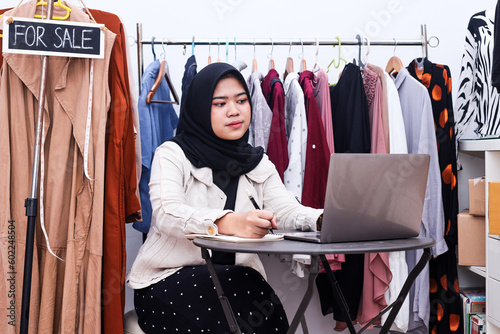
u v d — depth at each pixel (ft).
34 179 4.60
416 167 3.70
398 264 6.34
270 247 3.32
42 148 4.94
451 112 6.77
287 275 7.41
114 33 5.22
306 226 4.63
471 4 7.70
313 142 6.23
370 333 7.42
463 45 7.70
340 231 3.56
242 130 5.15
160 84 6.56
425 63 6.88
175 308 4.43
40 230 5.08
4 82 4.99
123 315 5.37
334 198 3.44
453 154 6.77
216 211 4.10
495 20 6.01
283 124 6.35
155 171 4.81
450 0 7.68
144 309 4.75
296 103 6.34
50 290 4.99
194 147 5.03
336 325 7.00
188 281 4.47
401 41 7.00
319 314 7.51
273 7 7.54
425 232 6.48
